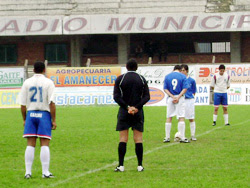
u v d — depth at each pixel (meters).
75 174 24.44
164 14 91.31
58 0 96.81
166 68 68.81
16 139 37.84
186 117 35.94
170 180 22.80
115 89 24.44
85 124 47.62
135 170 25.23
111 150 32.00
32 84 23.17
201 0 94.50
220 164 26.56
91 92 69.38
